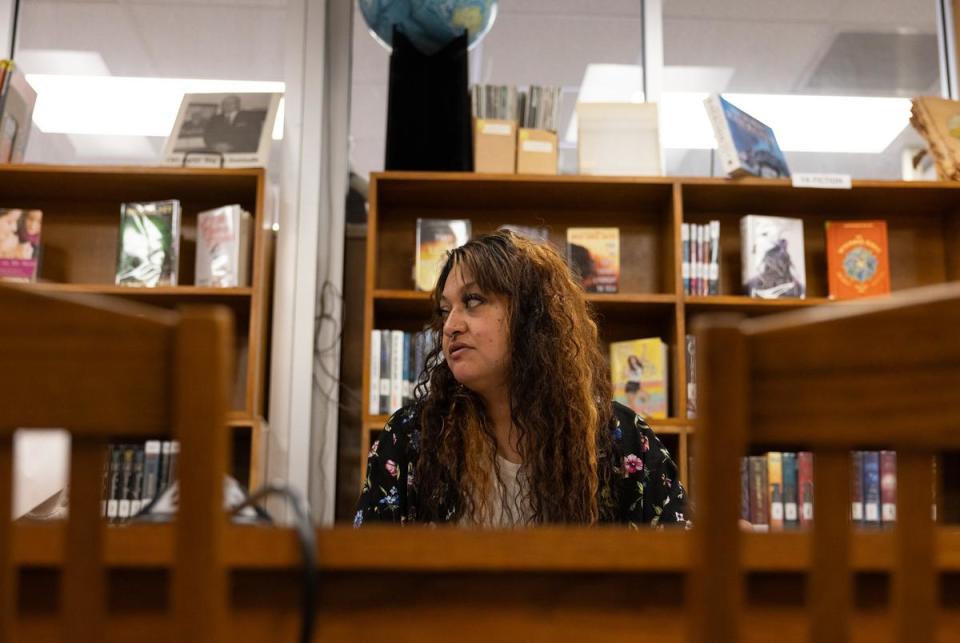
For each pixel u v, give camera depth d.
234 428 2.86
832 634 0.57
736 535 0.57
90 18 3.58
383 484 1.70
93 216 3.21
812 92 3.71
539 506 1.63
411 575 0.69
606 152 3.09
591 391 1.72
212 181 2.99
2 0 3.50
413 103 3.04
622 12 3.67
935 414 0.55
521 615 0.69
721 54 3.69
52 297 0.58
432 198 3.16
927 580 0.57
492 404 1.75
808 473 2.78
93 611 0.58
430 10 3.04
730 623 0.56
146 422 0.57
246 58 3.55
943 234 3.34
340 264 3.19
